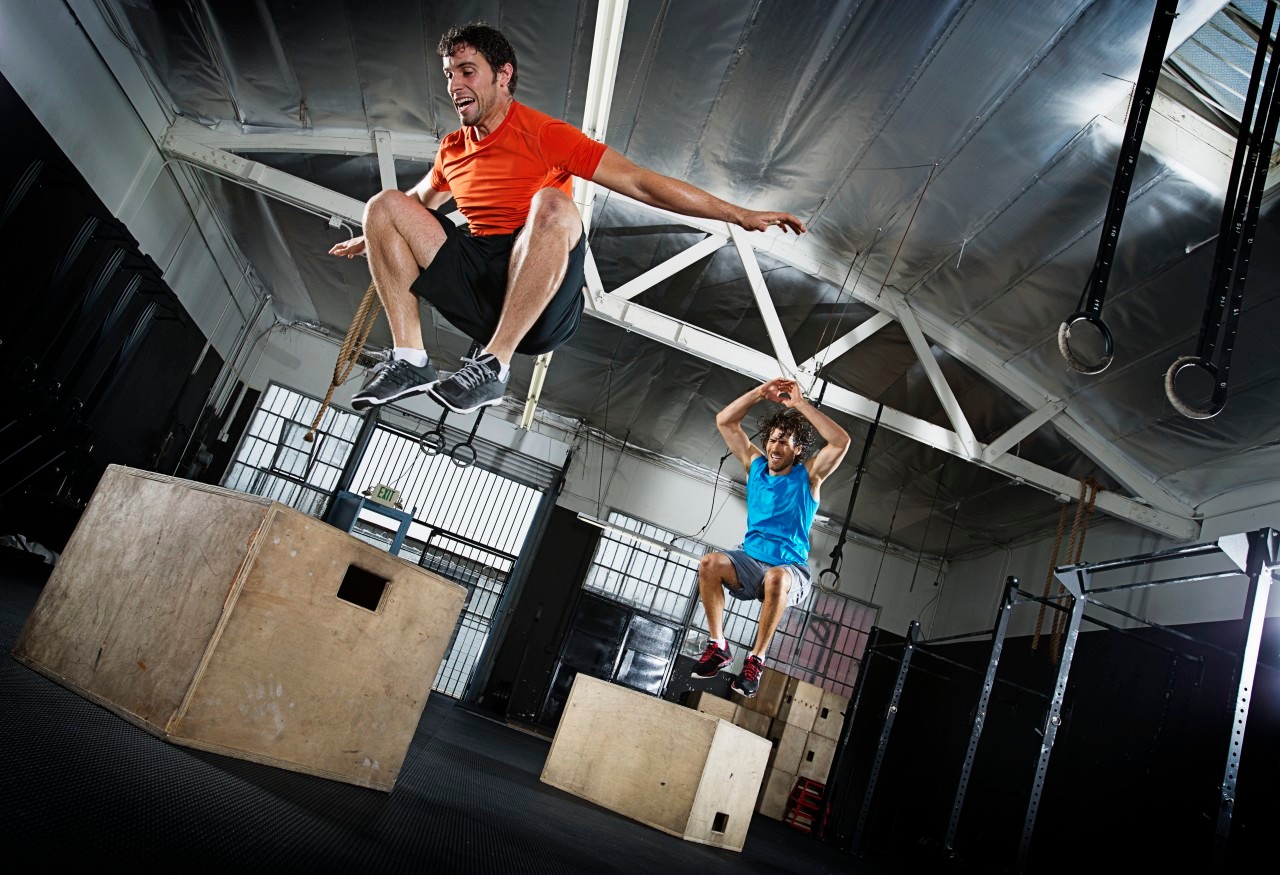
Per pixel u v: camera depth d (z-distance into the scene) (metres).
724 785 4.22
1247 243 3.43
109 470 2.36
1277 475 7.02
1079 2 4.46
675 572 12.77
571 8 5.20
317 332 12.37
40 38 5.40
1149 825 7.15
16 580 5.37
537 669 12.02
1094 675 8.72
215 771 1.72
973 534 11.82
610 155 2.00
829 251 7.45
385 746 2.27
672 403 11.19
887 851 10.58
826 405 7.63
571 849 2.49
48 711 1.74
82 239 6.50
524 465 12.66
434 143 7.14
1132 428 7.54
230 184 8.58
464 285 2.04
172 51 6.62
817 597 13.05
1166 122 5.06
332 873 1.34
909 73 5.20
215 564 1.91
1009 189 5.84
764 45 5.29
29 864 0.97
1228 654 5.33
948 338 7.69
